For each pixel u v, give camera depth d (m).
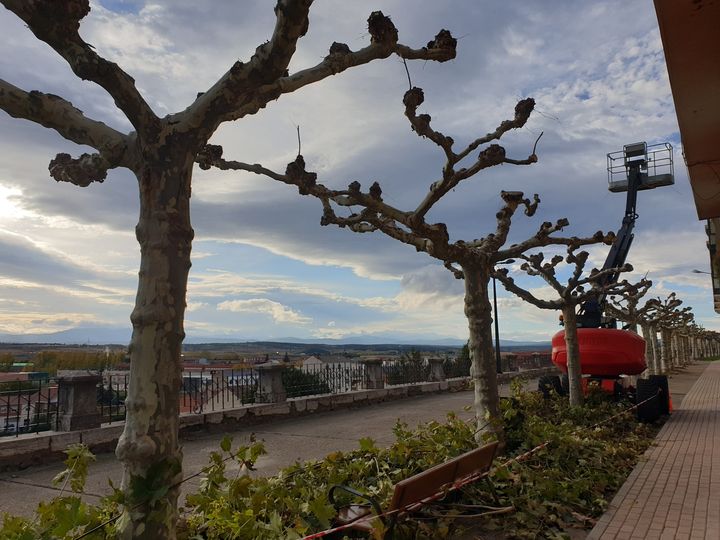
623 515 5.79
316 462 5.90
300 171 6.09
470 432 6.96
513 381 12.01
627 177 16.81
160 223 3.27
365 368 16.61
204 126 3.37
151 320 3.19
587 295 11.74
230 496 4.31
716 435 10.83
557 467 7.03
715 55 5.81
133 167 3.38
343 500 5.02
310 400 13.61
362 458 6.09
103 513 3.67
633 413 12.53
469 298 7.63
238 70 3.25
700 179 9.24
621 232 16.27
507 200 8.13
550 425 8.25
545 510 5.67
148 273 3.24
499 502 5.88
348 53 3.80
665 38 5.61
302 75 3.71
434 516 5.29
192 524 4.30
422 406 15.53
